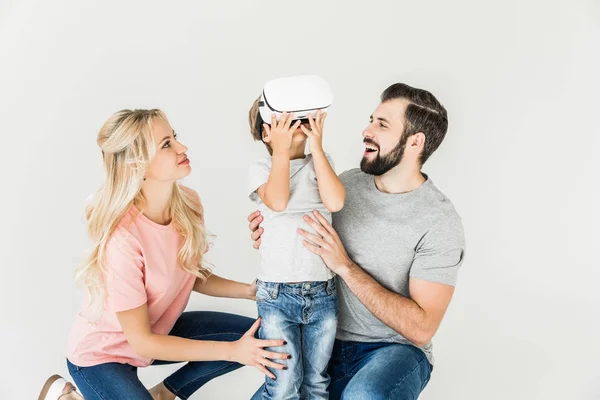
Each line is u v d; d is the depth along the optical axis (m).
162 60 3.05
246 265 3.01
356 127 3.04
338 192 1.78
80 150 3.05
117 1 3.04
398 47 3.05
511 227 3.21
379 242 1.94
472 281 3.20
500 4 3.07
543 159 3.17
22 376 2.72
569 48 3.12
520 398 2.70
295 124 1.74
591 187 3.19
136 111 1.87
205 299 2.98
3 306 2.93
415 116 1.88
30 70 3.07
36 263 3.00
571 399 2.71
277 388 1.81
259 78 3.04
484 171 3.18
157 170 1.85
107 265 1.84
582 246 3.22
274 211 1.82
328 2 3.03
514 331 3.07
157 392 2.22
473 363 2.90
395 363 1.84
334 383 1.98
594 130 3.17
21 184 3.05
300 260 1.80
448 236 1.89
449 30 3.07
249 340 1.81
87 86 3.06
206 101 3.04
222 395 2.65
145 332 1.85
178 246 1.99
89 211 1.96
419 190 1.95
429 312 1.87
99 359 1.93
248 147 3.03
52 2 3.07
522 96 3.14
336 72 3.04
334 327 1.85
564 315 3.15
